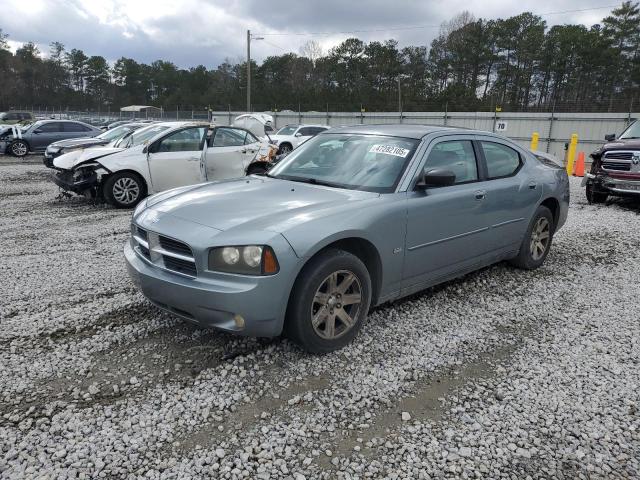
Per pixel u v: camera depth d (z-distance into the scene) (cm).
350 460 259
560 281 539
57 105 10581
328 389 320
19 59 10550
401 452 265
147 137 992
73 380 324
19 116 3556
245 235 319
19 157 2059
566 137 2727
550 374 346
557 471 255
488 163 492
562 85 6638
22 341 374
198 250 320
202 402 303
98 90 11438
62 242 663
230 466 252
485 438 279
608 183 987
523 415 300
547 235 579
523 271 571
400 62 7694
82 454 256
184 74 11050
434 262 430
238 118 1845
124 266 558
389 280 394
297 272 324
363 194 389
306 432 279
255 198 381
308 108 5484
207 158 948
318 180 429
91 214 859
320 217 342
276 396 311
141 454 258
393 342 385
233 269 316
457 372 346
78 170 888
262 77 8825
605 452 270
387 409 303
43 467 247
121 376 329
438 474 251
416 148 425
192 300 324
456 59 7281
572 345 390
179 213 360
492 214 480
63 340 377
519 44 6994
